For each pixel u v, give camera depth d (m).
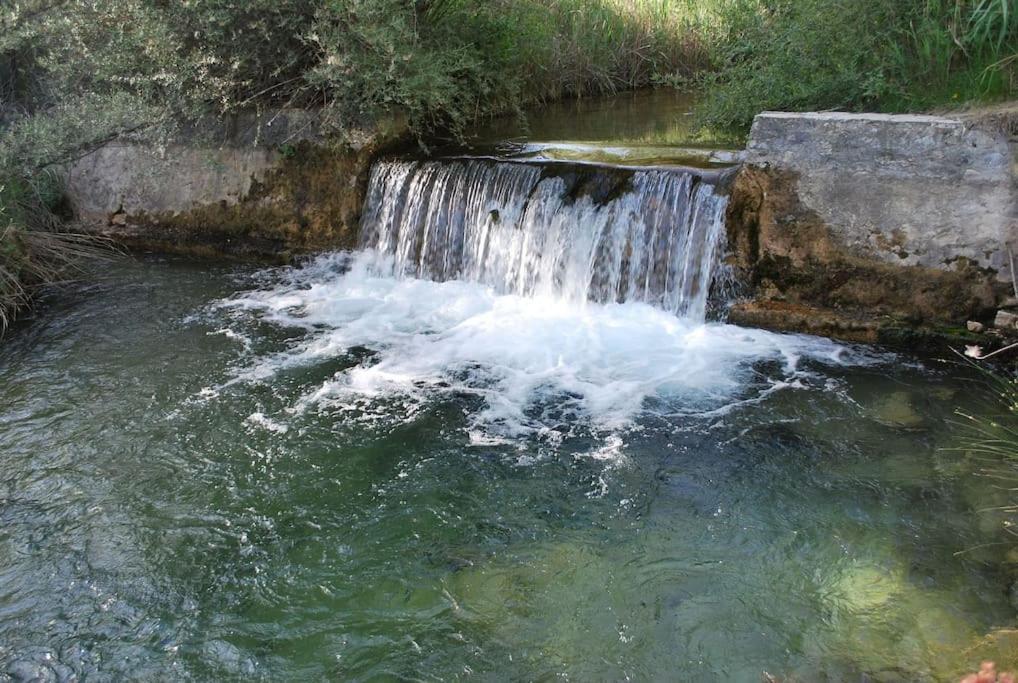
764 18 8.10
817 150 5.88
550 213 6.81
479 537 4.29
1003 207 5.42
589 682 3.43
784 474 4.64
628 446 4.96
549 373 5.82
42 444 5.16
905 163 5.63
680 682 3.41
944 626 3.58
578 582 3.97
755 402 5.32
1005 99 5.72
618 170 6.67
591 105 10.26
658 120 9.12
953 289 5.67
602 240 6.63
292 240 8.16
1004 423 4.93
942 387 5.34
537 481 4.70
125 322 6.84
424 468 4.84
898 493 4.43
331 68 7.50
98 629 3.78
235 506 4.57
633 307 6.60
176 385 5.81
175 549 4.25
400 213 7.64
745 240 6.21
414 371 5.93
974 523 4.17
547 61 10.50
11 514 4.52
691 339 6.12
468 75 8.88
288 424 5.31
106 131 8.35
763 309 6.20
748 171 6.12
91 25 8.07
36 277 7.62
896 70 6.50
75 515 4.51
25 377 5.98
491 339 6.35
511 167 7.07
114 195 8.67
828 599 3.79
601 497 4.54
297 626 3.78
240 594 3.96
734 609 3.76
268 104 8.24
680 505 4.45
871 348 5.86
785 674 3.42
